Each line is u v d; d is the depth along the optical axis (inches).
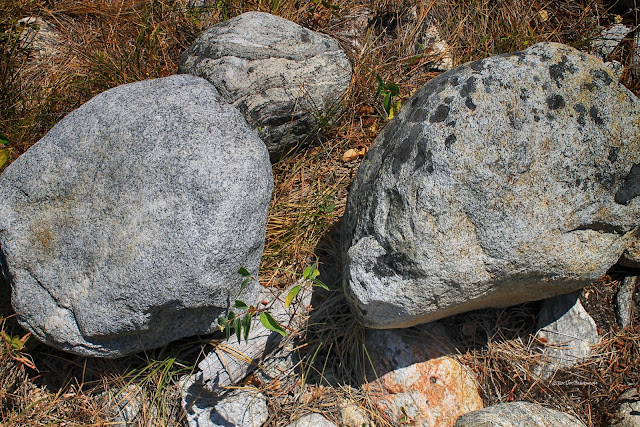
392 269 89.5
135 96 102.1
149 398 104.0
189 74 117.2
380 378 102.6
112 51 142.9
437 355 102.7
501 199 85.4
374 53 145.3
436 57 144.6
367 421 101.2
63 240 98.0
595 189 88.2
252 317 103.2
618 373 105.9
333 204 118.2
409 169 88.2
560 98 88.5
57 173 99.9
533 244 86.1
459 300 90.3
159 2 147.7
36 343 107.1
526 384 105.6
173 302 92.0
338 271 112.3
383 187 91.7
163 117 97.1
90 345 97.5
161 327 98.2
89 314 94.4
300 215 119.3
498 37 143.7
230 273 94.1
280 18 126.1
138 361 107.0
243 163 94.9
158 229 91.3
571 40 144.8
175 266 90.2
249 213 94.3
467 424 93.8
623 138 90.0
